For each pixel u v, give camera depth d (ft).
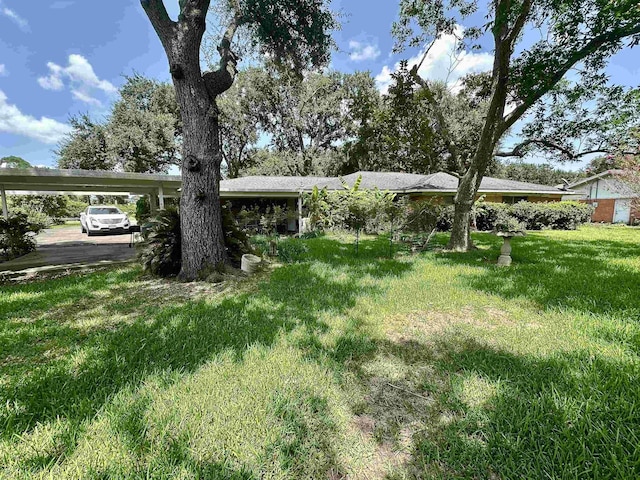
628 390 6.70
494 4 22.49
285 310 12.49
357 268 20.56
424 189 45.32
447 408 6.49
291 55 26.40
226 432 5.70
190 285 16.81
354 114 79.00
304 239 38.40
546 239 36.17
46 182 24.39
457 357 8.63
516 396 6.73
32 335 10.23
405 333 10.37
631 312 11.53
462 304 13.16
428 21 25.35
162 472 4.90
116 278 18.61
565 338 9.62
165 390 6.97
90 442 5.46
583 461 4.99
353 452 5.37
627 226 56.44
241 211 45.96
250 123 82.94
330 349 9.07
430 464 5.14
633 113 21.15
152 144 69.82
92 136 72.54
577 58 19.08
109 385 7.21
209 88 17.94
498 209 48.06
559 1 16.80
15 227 26.27
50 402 6.56
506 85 22.70
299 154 84.79
